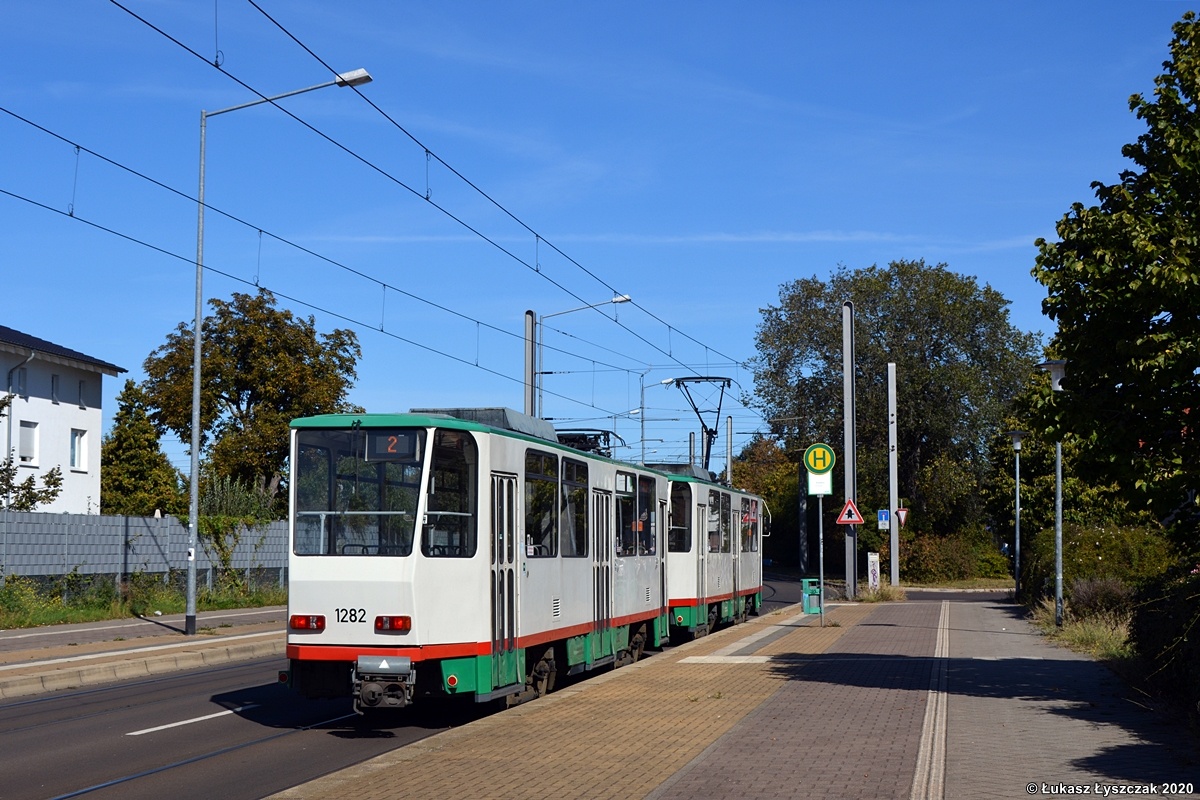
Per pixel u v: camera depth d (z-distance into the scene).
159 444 60.62
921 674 16.27
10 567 26.58
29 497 29.64
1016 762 9.57
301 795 8.65
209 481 37.78
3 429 41.12
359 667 11.90
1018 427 40.47
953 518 57.69
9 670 17.19
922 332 55.78
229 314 55.62
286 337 55.28
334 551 12.26
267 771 10.46
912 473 57.59
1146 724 11.56
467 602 12.41
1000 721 11.77
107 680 17.84
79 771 10.45
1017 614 30.97
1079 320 11.72
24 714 14.10
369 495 12.30
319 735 12.53
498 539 13.05
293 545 12.38
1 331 42.59
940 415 54.53
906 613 31.69
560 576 15.25
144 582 30.86
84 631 24.52
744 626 27.02
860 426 55.69
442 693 12.16
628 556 19.02
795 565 78.56
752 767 9.46
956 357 56.00
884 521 44.22
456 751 10.43
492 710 14.44
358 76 17.61
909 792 8.43
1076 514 36.47
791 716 12.25
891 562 43.97
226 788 9.71
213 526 34.28
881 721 11.83
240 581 35.31
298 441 12.55
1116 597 23.77
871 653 19.73
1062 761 9.61
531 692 14.27
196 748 11.66
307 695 12.35
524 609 13.74
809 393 57.41
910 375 54.59
